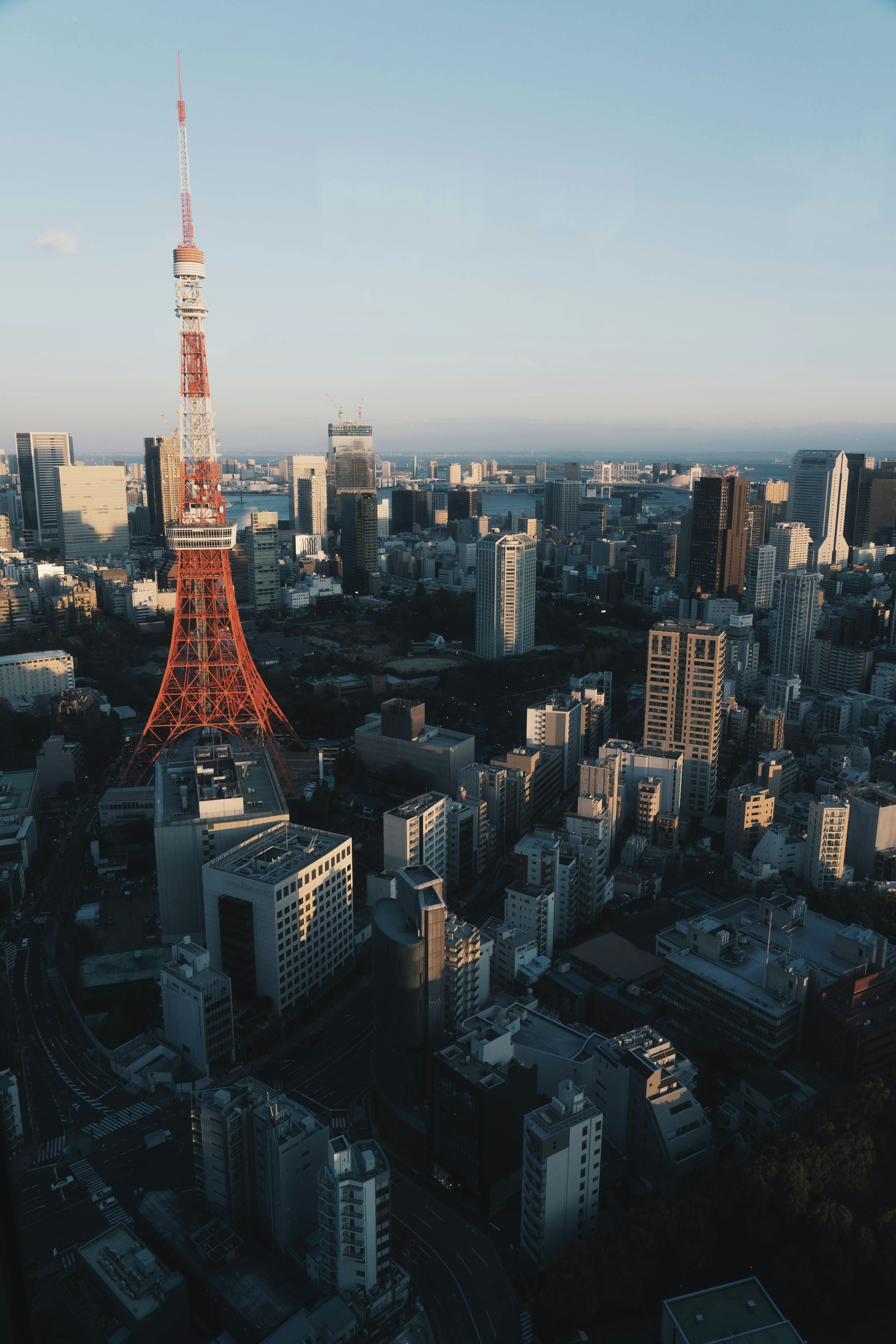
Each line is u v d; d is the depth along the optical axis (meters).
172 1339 152.62
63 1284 156.12
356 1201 150.62
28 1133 199.00
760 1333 142.75
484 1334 157.25
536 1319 154.62
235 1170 169.75
